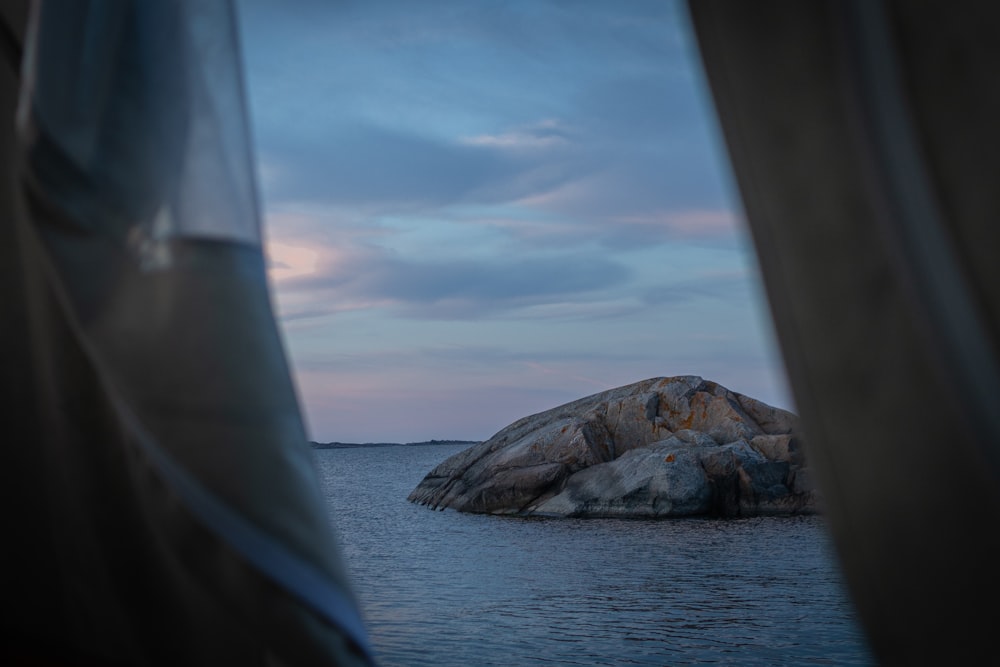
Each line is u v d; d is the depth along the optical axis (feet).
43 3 5.35
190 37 5.50
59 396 6.11
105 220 5.19
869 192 4.68
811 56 4.85
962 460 4.44
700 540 64.64
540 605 37.04
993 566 4.35
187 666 5.96
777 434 87.40
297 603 4.80
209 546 4.93
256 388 4.99
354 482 176.86
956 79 4.61
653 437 90.22
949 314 4.52
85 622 6.20
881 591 4.58
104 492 6.09
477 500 89.97
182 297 5.03
